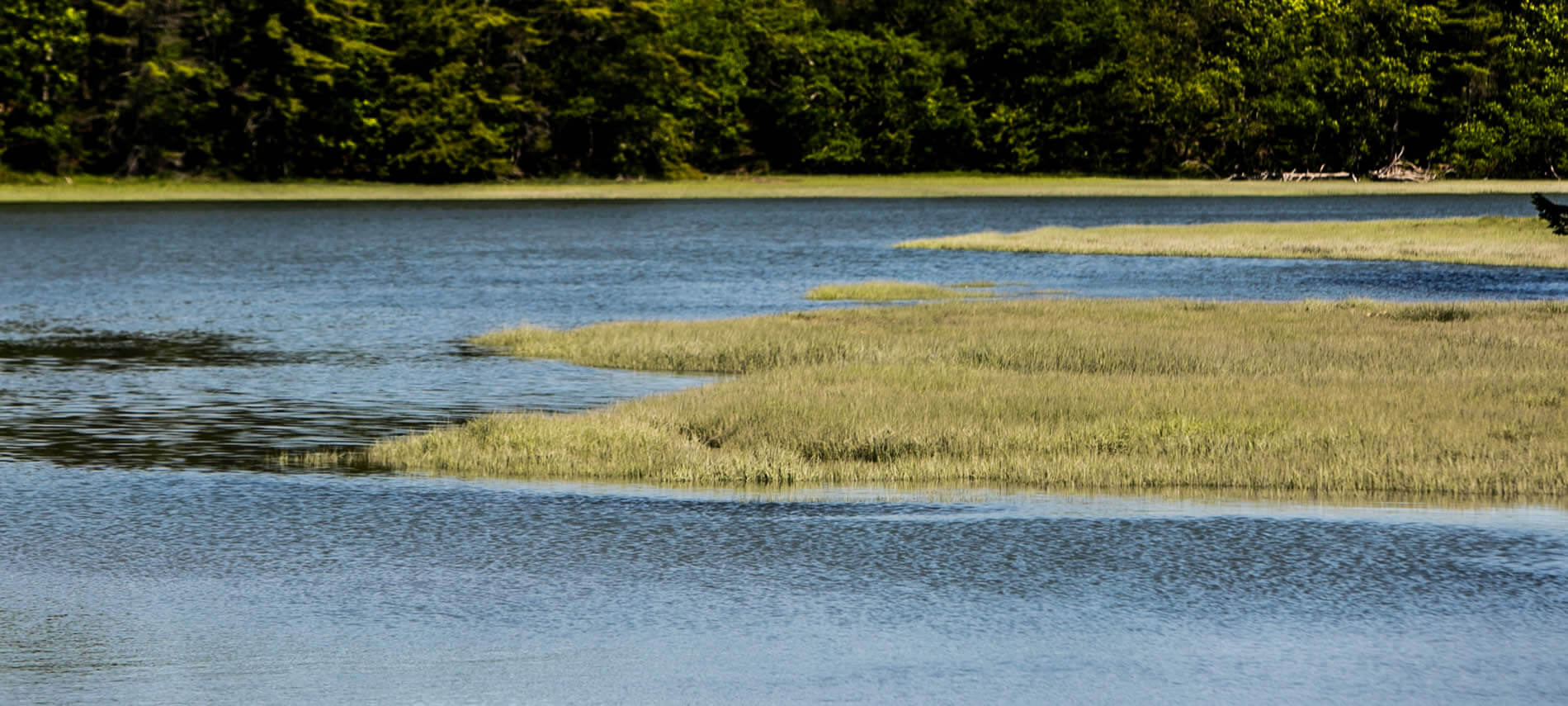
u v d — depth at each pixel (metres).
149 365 49.75
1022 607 19.03
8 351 53.94
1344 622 18.34
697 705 15.46
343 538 23.33
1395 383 39.56
